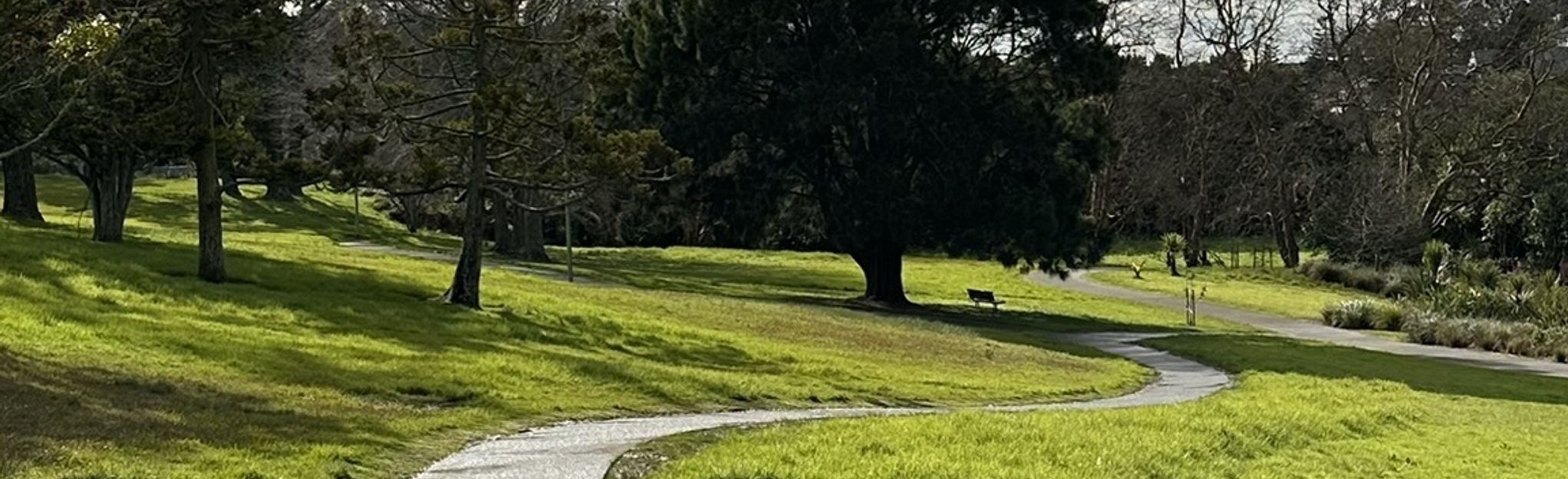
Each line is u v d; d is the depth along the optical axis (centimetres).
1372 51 6881
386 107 2542
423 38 3128
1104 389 2228
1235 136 7688
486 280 3038
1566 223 6203
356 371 1608
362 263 3244
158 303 2053
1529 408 2214
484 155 2456
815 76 3719
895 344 2645
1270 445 1532
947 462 1184
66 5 1509
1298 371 2747
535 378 1677
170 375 1455
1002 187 3756
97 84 2258
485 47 2447
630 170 2452
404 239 5844
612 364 1838
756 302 3591
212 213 2420
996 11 3828
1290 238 7038
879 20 3662
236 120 2675
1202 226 7712
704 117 3738
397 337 1972
